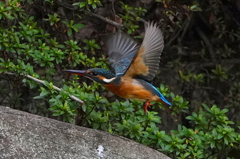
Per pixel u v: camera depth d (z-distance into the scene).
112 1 11.05
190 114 13.82
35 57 8.99
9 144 6.50
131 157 6.96
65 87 8.24
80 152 6.78
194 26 15.16
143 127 8.62
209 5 13.65
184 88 13.34
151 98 7.41
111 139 7.12
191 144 8.42
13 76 9.58
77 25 9.98
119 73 7.48
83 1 9.97
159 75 13.61
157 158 7.13
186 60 14.58
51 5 10.38
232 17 14.42
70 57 9.52
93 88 9.15
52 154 6.62
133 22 11.14
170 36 14.01
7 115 6.91
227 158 8.84
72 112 8.04
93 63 9.79
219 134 8.41
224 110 8.96
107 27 10.94
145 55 7.03
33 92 10.62
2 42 8.88
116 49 7.74
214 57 14.05
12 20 10.59
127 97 7.38
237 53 14.51
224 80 13.86
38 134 6.77
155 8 12.70
